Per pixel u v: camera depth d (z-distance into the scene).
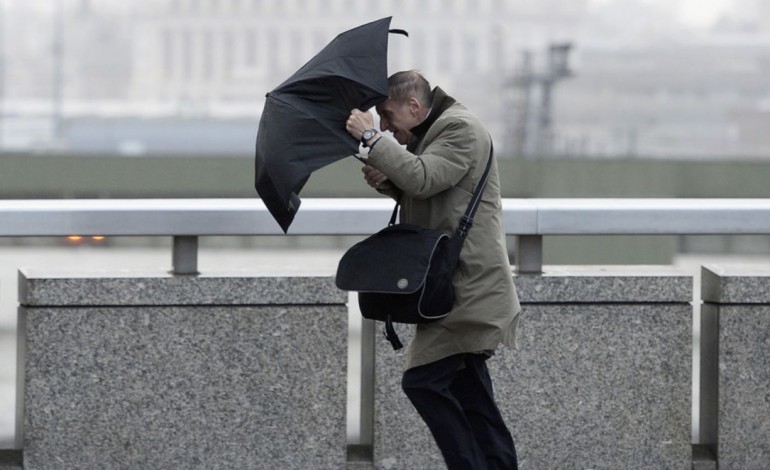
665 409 20.31
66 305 19.16
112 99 158.88
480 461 16.66
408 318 15.88
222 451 19.61
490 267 16.30
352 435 24.20
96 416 19.31
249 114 158.88
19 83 157.00
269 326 19.59
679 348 20.25
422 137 16.75
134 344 19.33
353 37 16.05
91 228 18.83
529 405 20.11
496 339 16.28
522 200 20.58
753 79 161.25
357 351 41.41
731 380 20.39
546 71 120.62
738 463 20.50
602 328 20.14
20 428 20.08
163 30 162.62
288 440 19.77
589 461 20.25
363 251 16.02
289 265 21.22
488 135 16.52
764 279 20.27
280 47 164.12
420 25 163.75
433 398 16.61
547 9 159.38
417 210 16.61
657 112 160.75
